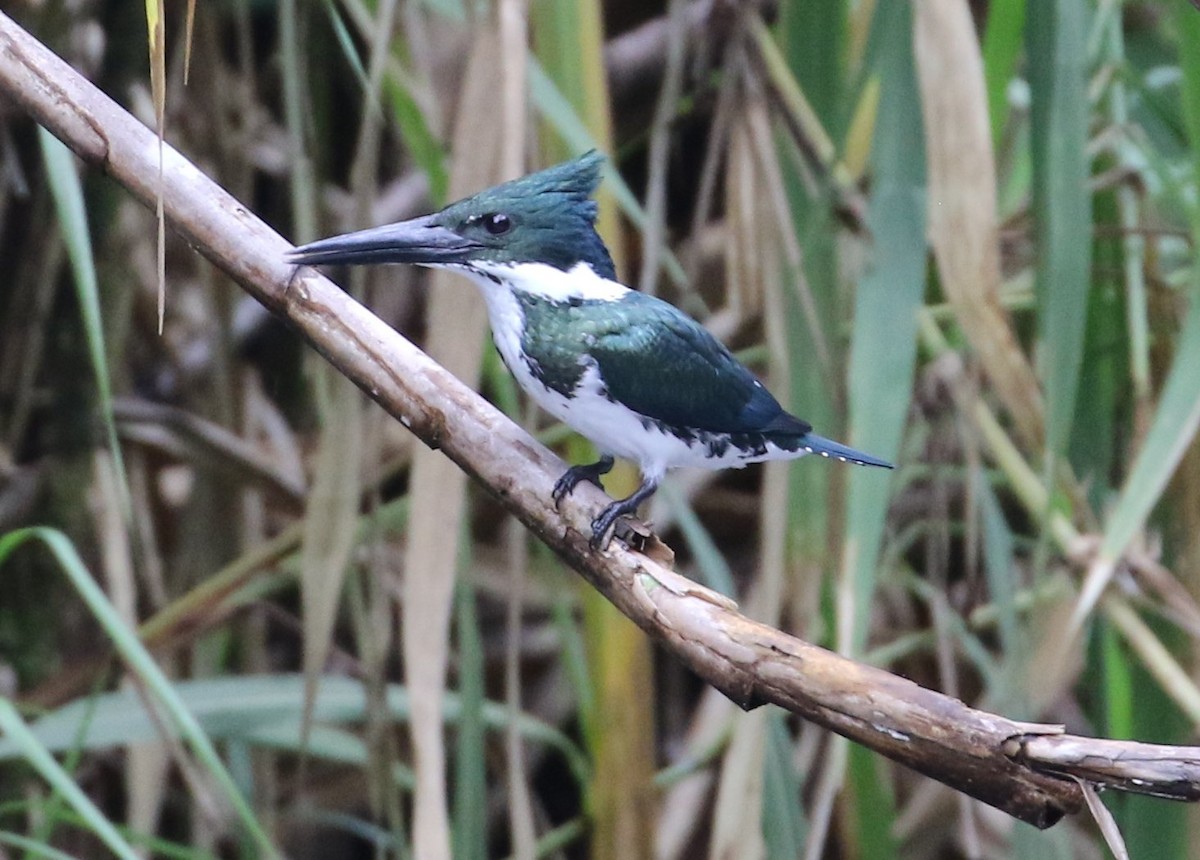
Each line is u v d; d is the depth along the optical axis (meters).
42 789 7.87
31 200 7.85
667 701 8.03
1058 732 7.52
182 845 7.94
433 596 7.65
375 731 7.73
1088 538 7.73
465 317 7.68
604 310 7.68
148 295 7.99
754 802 7.70
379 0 7.71
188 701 7.80
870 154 7.75
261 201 8.06
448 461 7.66
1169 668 7.71
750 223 7.75
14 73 7.61
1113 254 7.80
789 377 7.73
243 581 7.85
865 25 7.79
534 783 8.04
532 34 7.75
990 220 7.67
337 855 7.99
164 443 7.88
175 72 7.86
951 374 7.77
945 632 7.79
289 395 8.09
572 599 7.93
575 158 7.70
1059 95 7.67
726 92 7.75
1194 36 7.70
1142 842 7.75
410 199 8.06
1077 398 7.79
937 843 7.95
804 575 7.72
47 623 7.88
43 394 7.87
